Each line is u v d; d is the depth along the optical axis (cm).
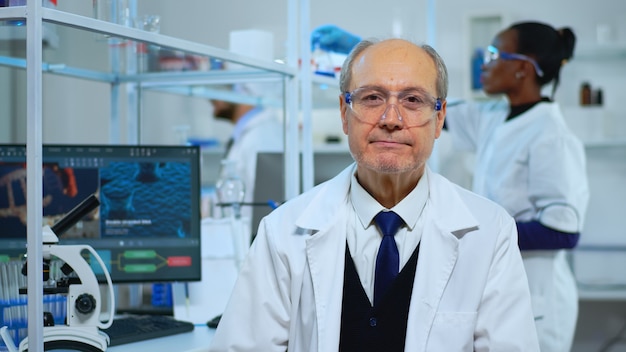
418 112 157
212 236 236
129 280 219
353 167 178
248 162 402
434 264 162
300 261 167
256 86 300
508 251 164
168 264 221
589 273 436
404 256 165
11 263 188
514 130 321
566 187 304
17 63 219
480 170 334
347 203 172
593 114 418
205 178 440
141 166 221
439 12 449
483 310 161
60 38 193
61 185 217
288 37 241
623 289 413
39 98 153
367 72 158
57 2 174
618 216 439
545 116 317
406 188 167
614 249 433
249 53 240
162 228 221
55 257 183
